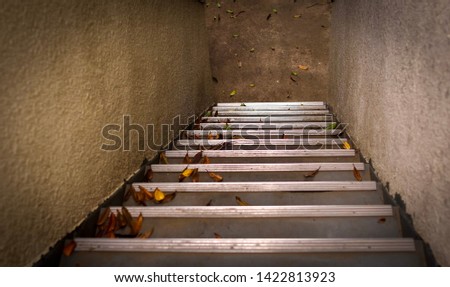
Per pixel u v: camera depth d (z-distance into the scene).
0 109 1.06
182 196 1.97
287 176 2.20
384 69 1.92
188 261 1.39
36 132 1.22
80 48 1.51
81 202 1.54
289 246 1.40
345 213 1.66
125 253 1.43
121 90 1.93
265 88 5.05
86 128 1.57
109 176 1.80
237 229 1.64
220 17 5.00
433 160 1.30
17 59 1.12
